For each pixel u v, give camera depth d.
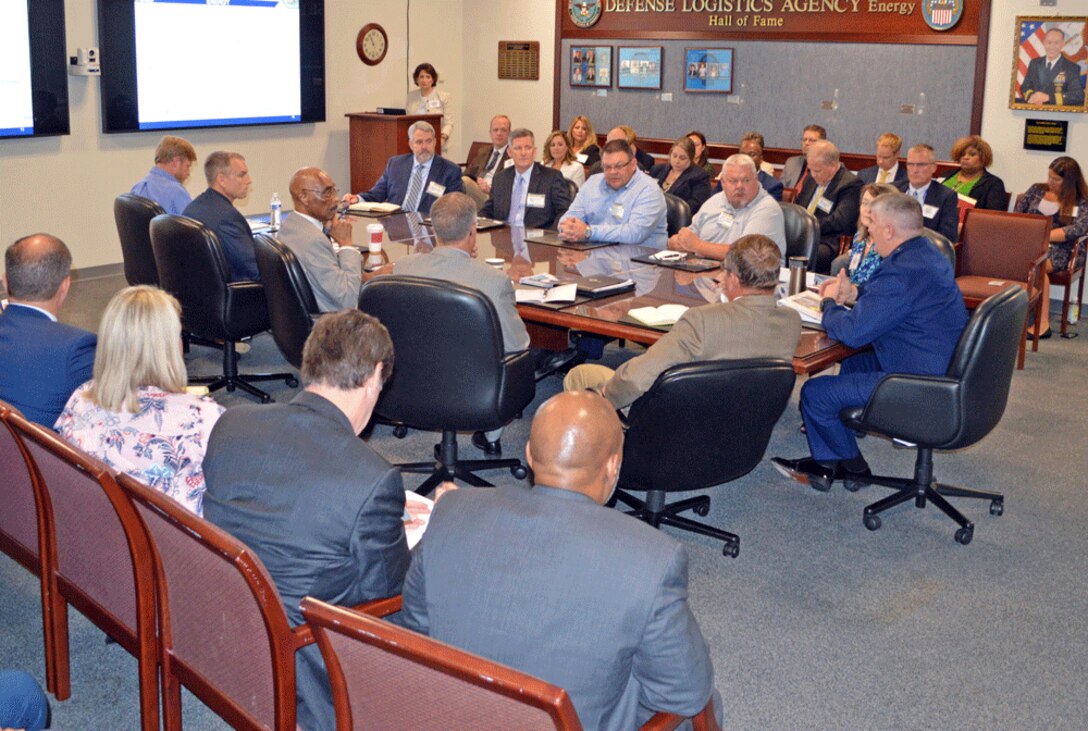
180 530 1.76
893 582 3.19
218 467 1.91
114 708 2.47
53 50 6.74
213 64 7.76
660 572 1.51
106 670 2.63
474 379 3.23
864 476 3.79
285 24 8.19
